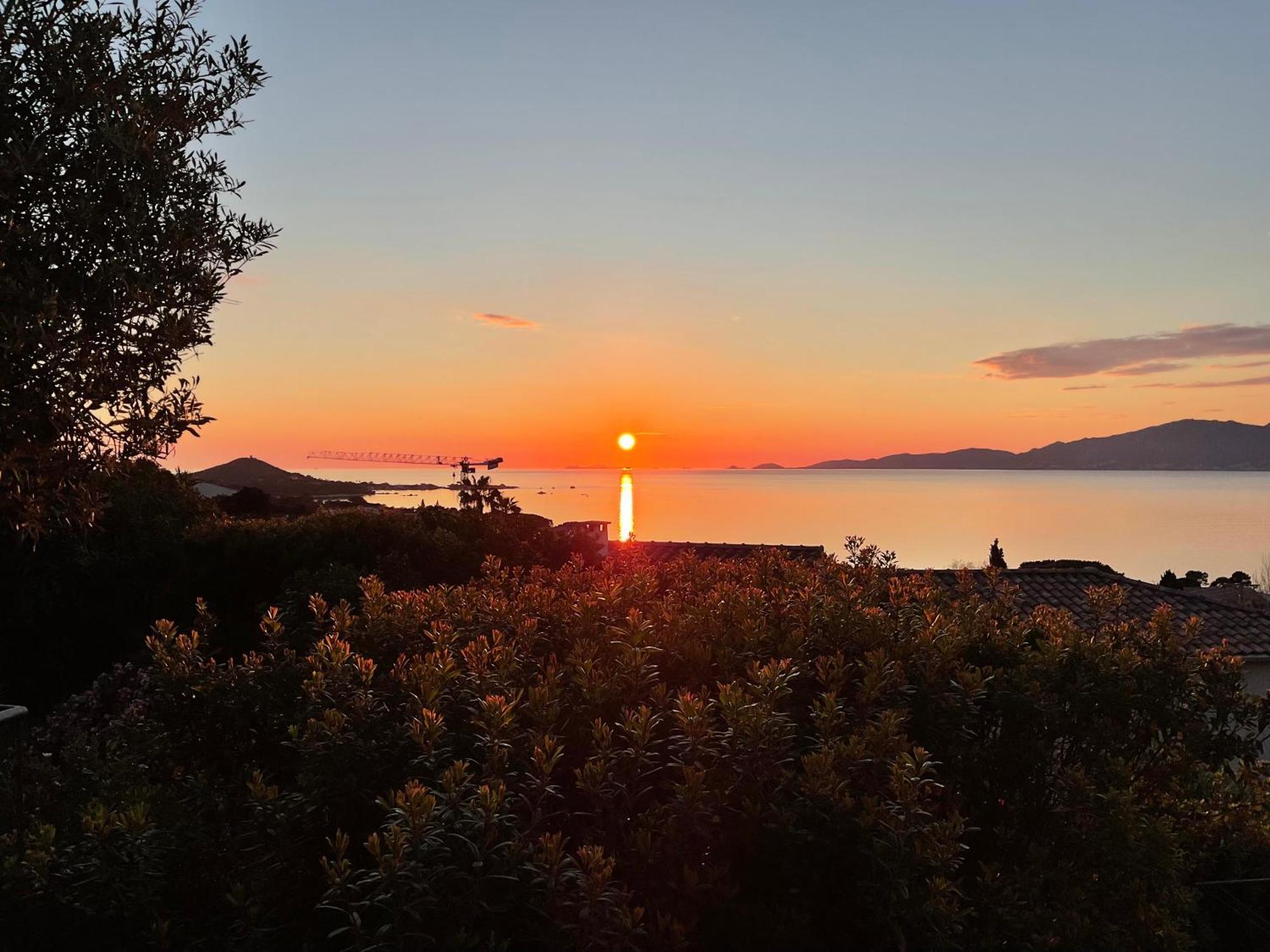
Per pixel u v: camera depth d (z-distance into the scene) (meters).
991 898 3.54
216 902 3.54
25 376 3.75
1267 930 5.32
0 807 3.99
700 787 3.08
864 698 3.89
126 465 4.27
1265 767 5.29
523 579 7.23
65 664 14.52
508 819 2.93
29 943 3.05
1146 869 4.02
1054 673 4.62
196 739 4.31
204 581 14.38
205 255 4.49
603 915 2.73
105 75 4.16
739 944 3.11
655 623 4.70
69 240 3.99
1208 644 14.96
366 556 13.48
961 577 6.63
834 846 3.13
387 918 2.78
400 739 3.51
